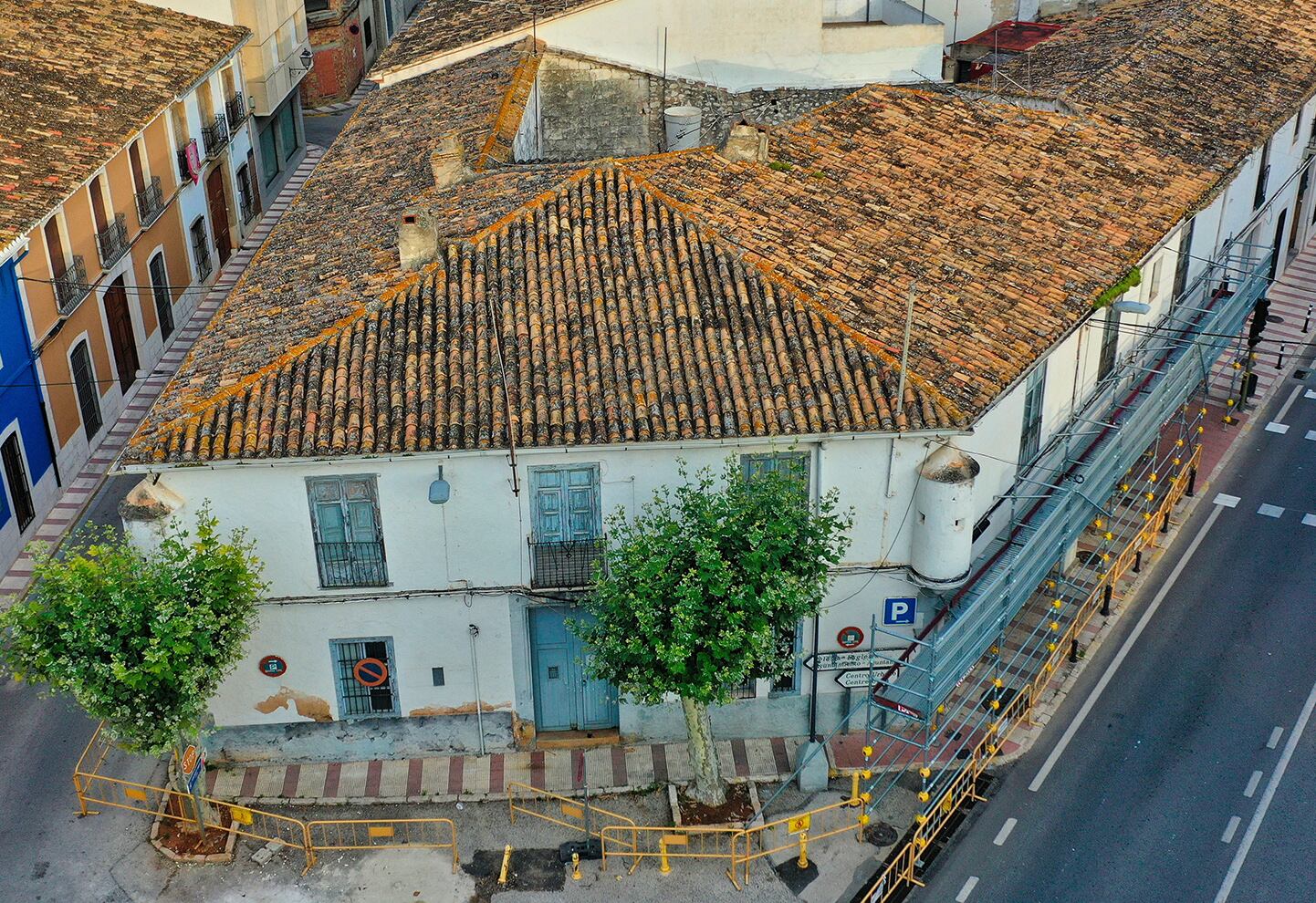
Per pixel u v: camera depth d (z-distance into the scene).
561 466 24.38
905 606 25.81
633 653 22.75
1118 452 29.50
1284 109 38.00
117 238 37.75
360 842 25.16
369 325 25.52
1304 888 23.98
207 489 24.11
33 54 39.41
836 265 26.97
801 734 27.11
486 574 25.22
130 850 25.00
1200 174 33.44
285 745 26.67
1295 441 37.06
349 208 31.30
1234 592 31.47
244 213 49.06
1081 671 29.17
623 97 37.38
